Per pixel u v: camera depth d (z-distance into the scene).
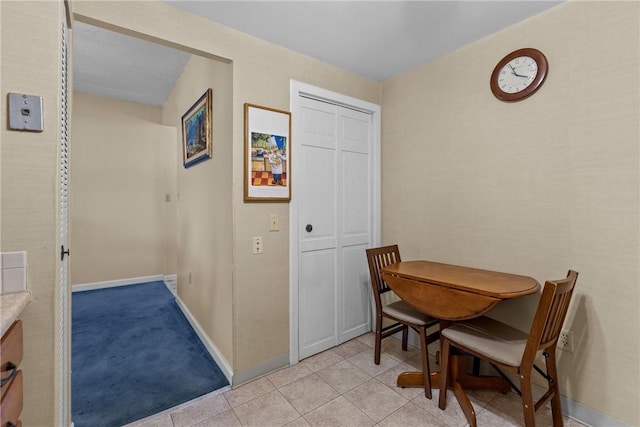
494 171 2.04
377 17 1.85
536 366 1.81
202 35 1.84
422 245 2.50
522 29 1.89
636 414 1.50
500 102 2.00
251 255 2.06
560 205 1.75
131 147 4.55
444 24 1.92
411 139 2.57
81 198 4.23
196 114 2.76
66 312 1.43
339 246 2.62
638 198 1.48
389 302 2.82
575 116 1.68
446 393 1.84
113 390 1.96
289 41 2.12
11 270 0.92
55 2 0.98
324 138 2.50
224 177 2.13
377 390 1.97
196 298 2.88
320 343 2.49
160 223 4.78
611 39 1.55
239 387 2.00
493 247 2.05
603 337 1.60
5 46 0.91
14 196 0.92
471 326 1.81
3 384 0.78
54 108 0.97
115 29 1.60
